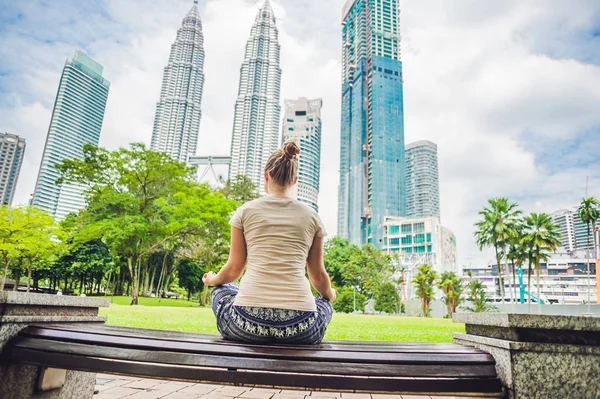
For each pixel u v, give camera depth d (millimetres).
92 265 38125
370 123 167250
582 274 99062
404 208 157625
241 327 1666
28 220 26000
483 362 1492
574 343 1482
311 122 151375
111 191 28500
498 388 1447
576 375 1429
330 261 62906
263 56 129250
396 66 174875
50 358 1562
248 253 1815
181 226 28188
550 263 102500
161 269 45750
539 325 1460
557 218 143500
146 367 1443
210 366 1402
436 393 1392
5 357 1611
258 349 1463
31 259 31250
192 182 33750
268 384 1376
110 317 10047
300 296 1702
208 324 9516
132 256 31891
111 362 1479
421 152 183500
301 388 1370
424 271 61781
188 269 46031
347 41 195500
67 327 1723
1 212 25406
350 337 8812
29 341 1621
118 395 3393
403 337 9133
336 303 59656
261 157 119625
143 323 9117
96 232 27109
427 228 114000
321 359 1420
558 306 57312
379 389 1364
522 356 1441
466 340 1916
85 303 2197
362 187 161375
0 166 56938
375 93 168750
